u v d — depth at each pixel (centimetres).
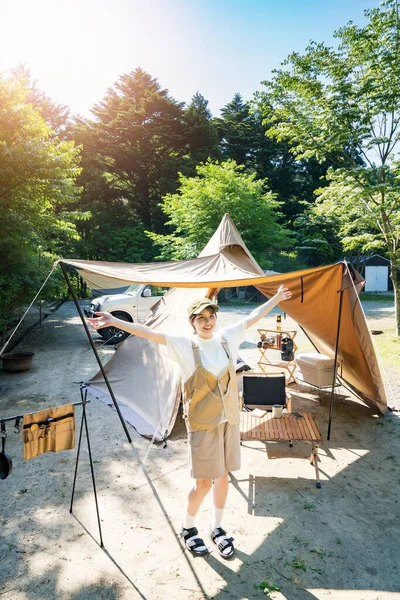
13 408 547
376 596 220
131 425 484
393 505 316
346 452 413
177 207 2127
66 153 838
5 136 744
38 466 387
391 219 1028
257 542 269
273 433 365
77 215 1021
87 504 319
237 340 248
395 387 638
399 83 858
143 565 247
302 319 562
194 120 3167
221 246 567
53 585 230
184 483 353
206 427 225
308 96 945
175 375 497
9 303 919
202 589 226
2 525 291
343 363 555
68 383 666
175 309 566
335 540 271
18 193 801
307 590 225
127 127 3030
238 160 3503
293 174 3359
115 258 2773
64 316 1612
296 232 2784
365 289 3030
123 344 628
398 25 835
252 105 1020
